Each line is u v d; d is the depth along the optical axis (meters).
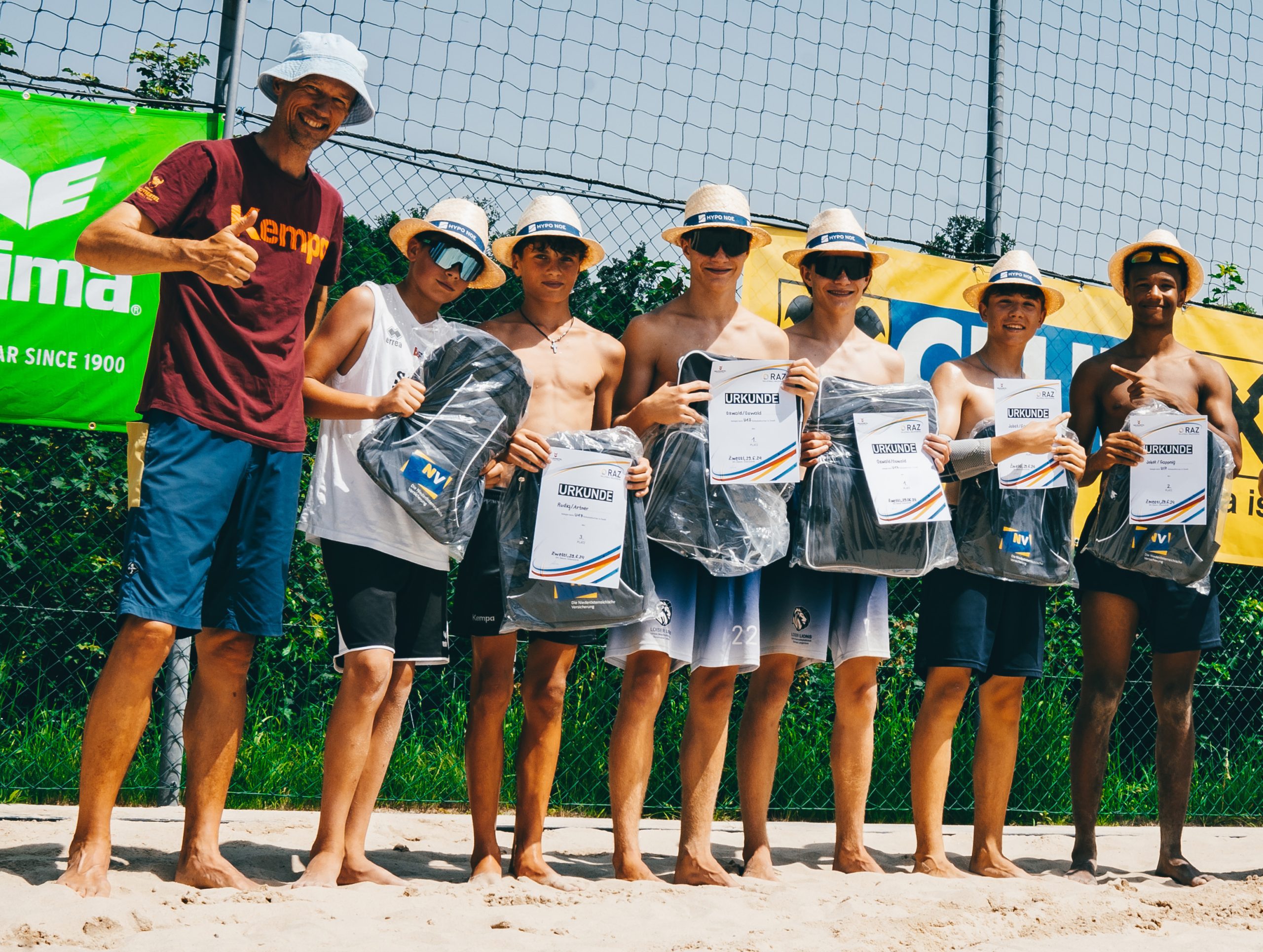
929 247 5.63
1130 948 2.91
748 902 3.35
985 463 4.07
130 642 3.07
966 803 5.85
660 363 3.89
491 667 3.61
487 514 3.59
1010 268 4.36
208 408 3.19
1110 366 4.61
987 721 4.23
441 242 3.59
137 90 4.71
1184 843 5.38
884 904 3.34
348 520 3.36
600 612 3.42
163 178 3.22
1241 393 5.86
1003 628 4.16
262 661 5.41
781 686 4.00
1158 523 4.25
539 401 3.66
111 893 3.02
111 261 3.06
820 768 5.73
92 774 3.08
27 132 4.27
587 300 5.46
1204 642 4.38
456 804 5.12
